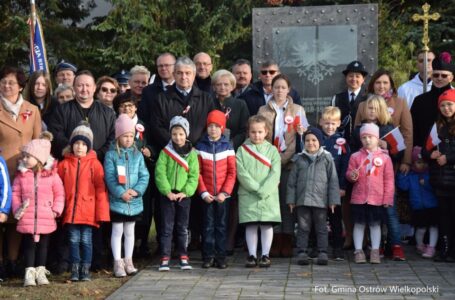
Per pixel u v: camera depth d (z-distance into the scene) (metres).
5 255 7.81
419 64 10.09
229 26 20.17
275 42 10.33
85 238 7.57
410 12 20.59
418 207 8.60
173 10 20.14
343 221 9.09
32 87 8.36
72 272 7.51
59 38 19.98
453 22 20.22
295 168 8.38
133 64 19.66
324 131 8.76
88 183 7.59
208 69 9.43
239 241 9.58
